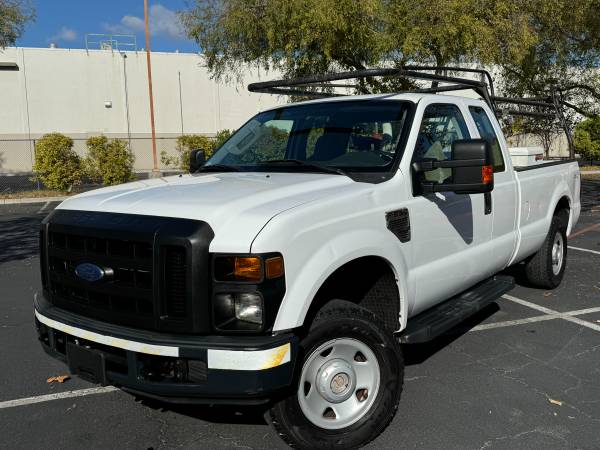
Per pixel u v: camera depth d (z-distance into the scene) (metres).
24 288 7.39
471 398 4.04
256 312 2.80
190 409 3.97
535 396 4.06
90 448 3.47
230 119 41.06
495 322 5.70
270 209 2.99
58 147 19.81
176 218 2.93
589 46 18.86
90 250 3.14
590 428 3.61
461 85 5.48
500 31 15.12
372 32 14.91
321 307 3.31
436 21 14.59
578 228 11.60
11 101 36.72
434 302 4.23
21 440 3.57
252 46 16.16
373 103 4.34
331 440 3.24
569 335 5.32
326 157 4.12
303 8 14.14
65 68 37.38
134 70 38.56
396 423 3.69
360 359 3.40
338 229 3.20
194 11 16.67
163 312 2.87
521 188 5.39
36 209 16.98
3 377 4.55
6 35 21.59
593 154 28.56
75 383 4.44
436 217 4.03
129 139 32.84
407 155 3.86
